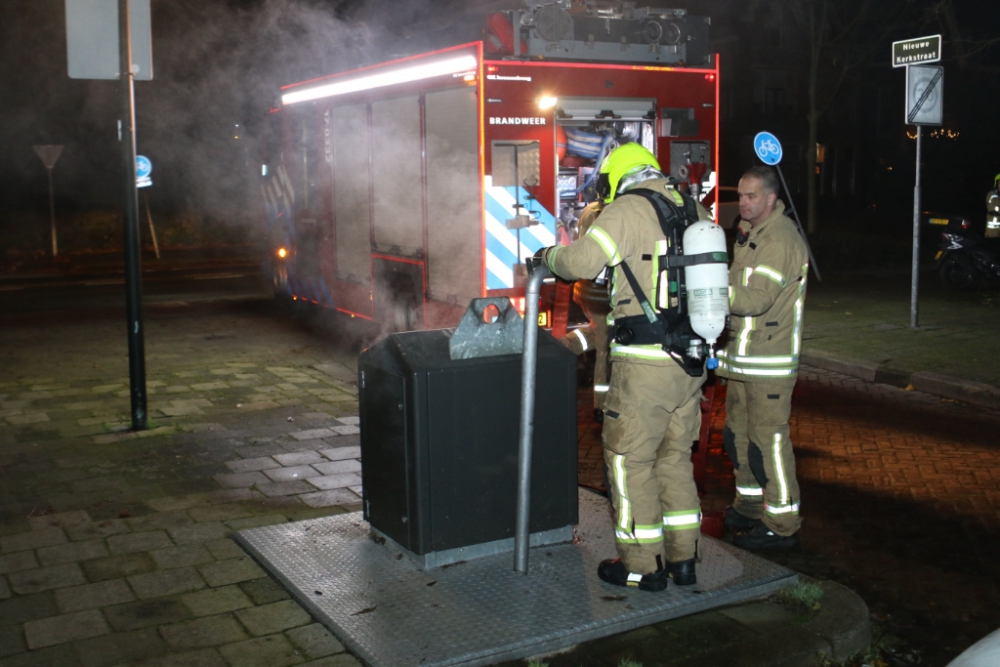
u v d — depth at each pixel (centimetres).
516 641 345
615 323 378
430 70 812
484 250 757
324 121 1048
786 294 442
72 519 487
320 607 373
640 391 370
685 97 822
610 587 391
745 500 492
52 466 587
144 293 1566
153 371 897
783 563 464
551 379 420
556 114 765
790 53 3819
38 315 1307
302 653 344
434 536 403
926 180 3338
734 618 376
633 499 381
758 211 432
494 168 750
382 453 419
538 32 755
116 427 681
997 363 885
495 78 743
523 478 399
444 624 359
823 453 649
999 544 488
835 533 502
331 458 606
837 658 362
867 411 770
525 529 402
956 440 680
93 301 1466
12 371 901
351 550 432
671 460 391
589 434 696
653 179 382
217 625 365
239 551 441
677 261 362
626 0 816
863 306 1272
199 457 608
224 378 863
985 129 3225
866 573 453
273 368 912
